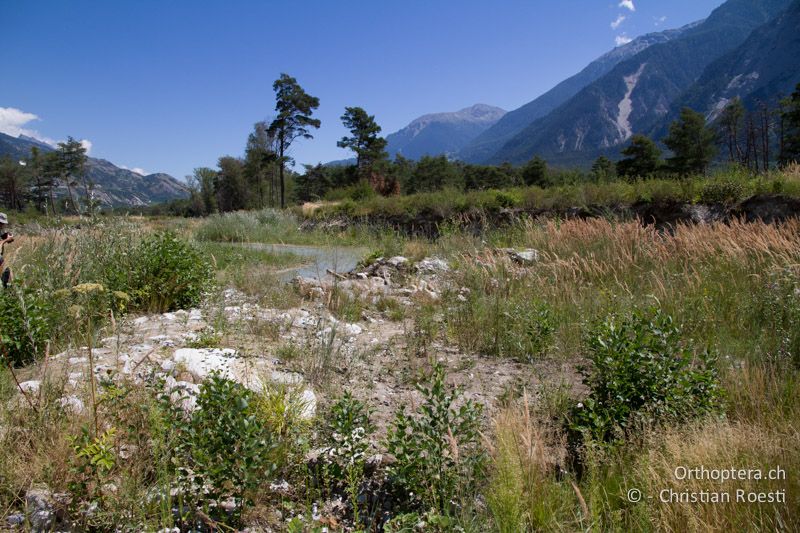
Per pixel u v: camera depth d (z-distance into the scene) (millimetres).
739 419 3262
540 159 61812
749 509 2354
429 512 2477
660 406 3188
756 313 5602
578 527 2465
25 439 2789
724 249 7707
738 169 16375
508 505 2330
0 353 3932
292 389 3664
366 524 2582
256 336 5371
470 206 20031
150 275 6719
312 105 52312
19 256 7680
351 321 6570
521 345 5277
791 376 3938
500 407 3768
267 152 59531
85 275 6094
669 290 6555
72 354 4352
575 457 3158
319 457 2988
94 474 2527
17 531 2299
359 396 4047
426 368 4852
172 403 2877
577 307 6184
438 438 2754
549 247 10680
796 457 2613
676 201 15375
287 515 2621
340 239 17828
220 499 2547
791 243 7105
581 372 4043
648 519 2338
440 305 7328
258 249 14688
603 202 17000
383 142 59500
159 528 2396
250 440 2535
